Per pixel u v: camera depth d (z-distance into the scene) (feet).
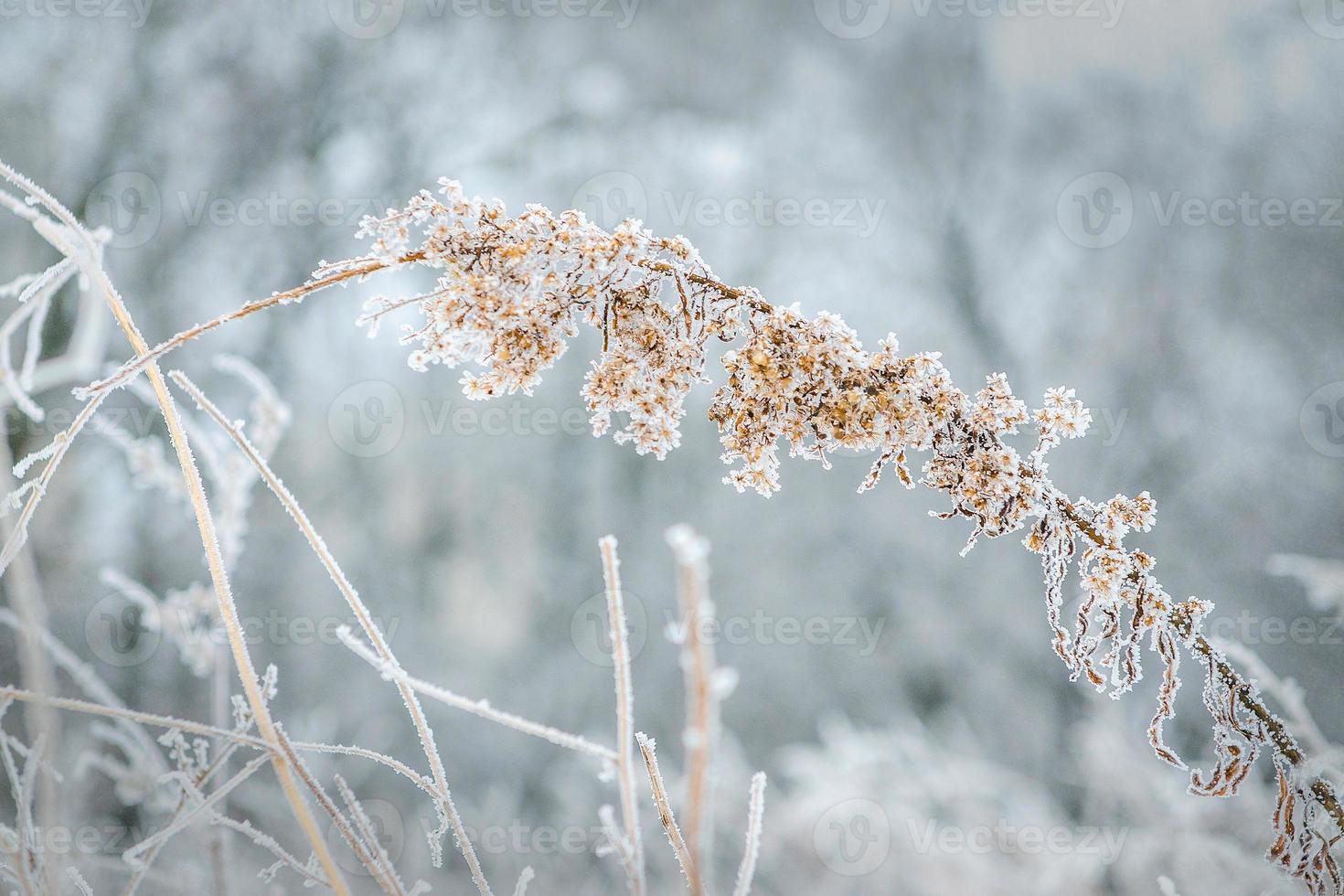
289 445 26.86
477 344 3.33
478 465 31.07
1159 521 26.99
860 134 34.09
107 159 22.26
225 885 4.33
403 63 29.71
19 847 3.37
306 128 27.09
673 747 29.63
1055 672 26.58
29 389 3.81
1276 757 3.57
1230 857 6.90
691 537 2.67
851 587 30.55
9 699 3.14
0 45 20.66
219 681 6.41
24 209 3.51
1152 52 29.45
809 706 29.48
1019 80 31.76
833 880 12.85
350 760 14.47
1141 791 11.39
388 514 29.76
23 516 3.46
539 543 31.45
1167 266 28.89
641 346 3.34
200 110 24.64
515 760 27.86
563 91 33.99
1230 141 28.48
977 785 13.96
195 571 18.75
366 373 26.86
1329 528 25.09
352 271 3.32
